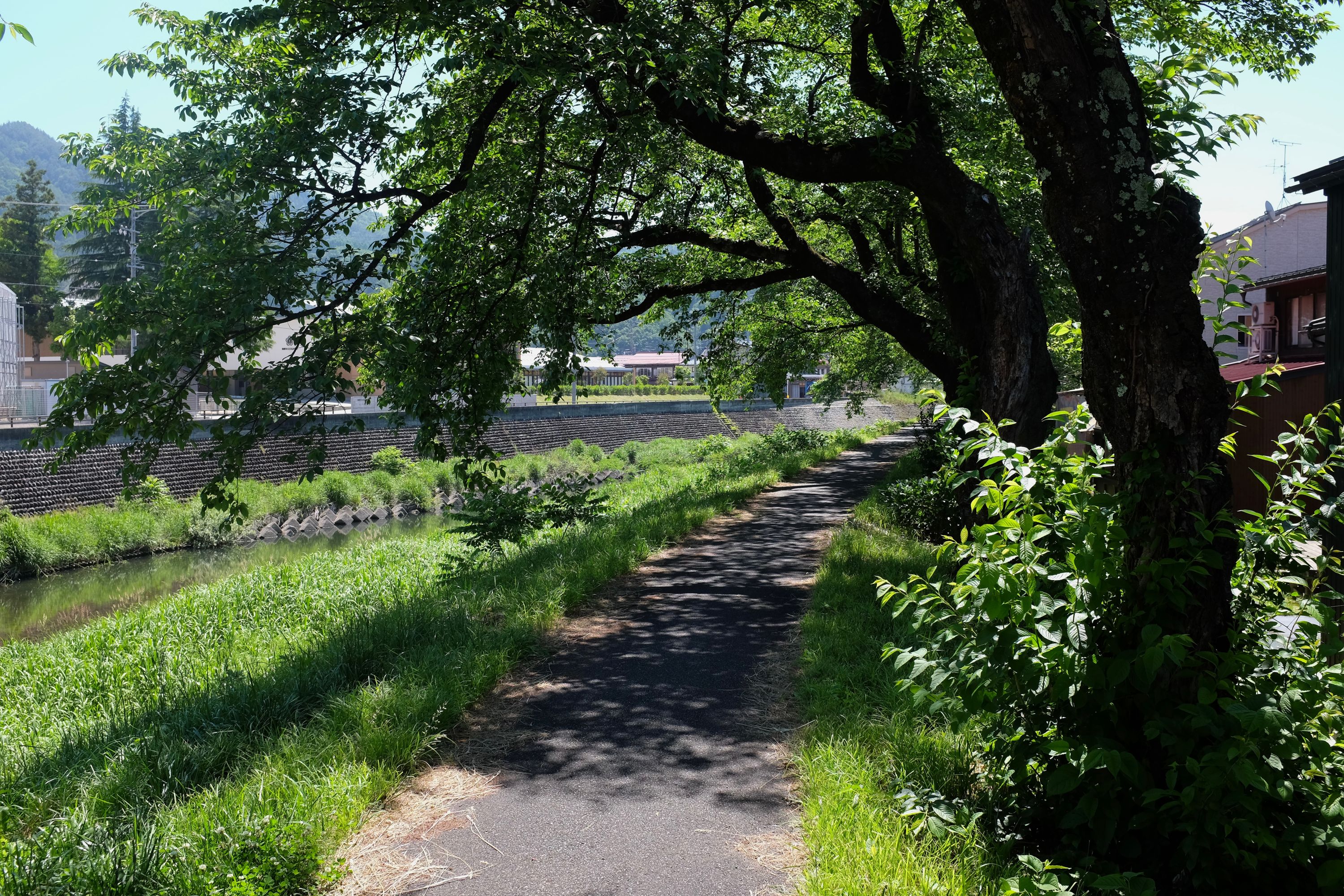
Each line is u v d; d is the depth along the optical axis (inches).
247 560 906.7
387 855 159.8
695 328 772.6
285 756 196.7
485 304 379.9
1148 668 126.8
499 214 404.2
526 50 302.2
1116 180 148.1
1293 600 148.1
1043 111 151.3
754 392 868.6
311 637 321.1
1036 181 484.1
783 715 226.5
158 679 319.6
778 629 311.7
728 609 343.6
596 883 148.5
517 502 439.5
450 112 383.6
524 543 449.1
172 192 320.5
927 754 181.8
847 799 167.6
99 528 917.2
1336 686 128.7
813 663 255.3
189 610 467.8
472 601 337.1
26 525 864.9
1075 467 150.3
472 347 374.6
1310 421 150.4
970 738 187.2
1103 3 152.2
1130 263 146.2
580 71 308.3
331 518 1163.3
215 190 315.3
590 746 209.9
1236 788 121.6
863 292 485.4
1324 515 142.6
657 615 335.6
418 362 323.9
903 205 500.4
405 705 217.2
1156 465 142.8
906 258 629.9
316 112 297.0
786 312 796.0
